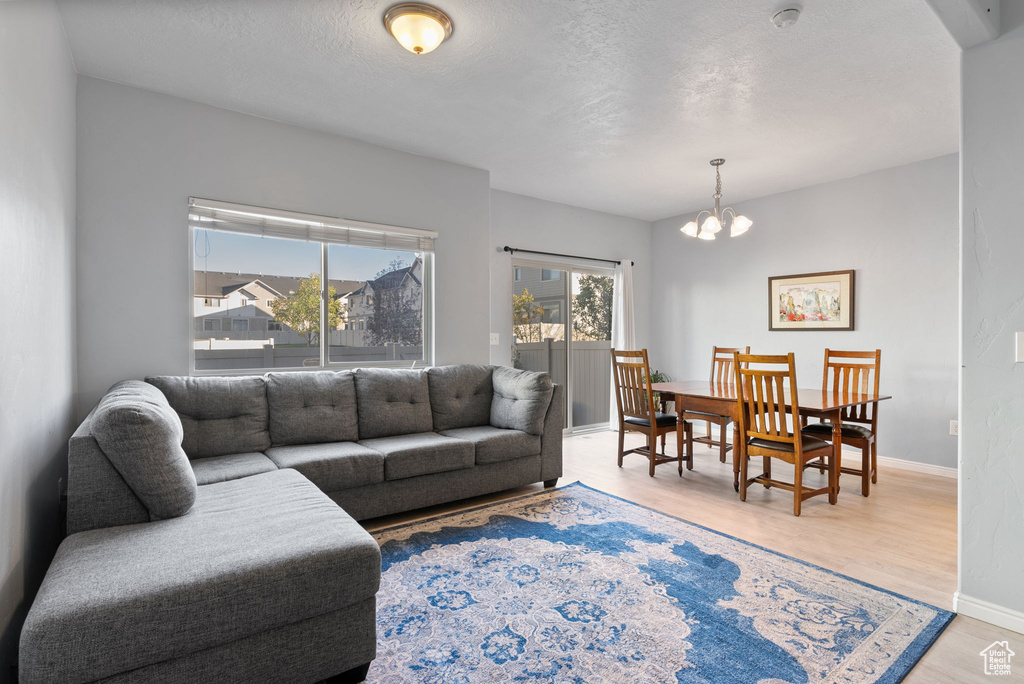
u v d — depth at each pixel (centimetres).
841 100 315
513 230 525
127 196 296
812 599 217
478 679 168
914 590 226
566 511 325
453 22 235
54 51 221
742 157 417
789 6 223
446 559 255
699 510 329
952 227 411
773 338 527
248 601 148
